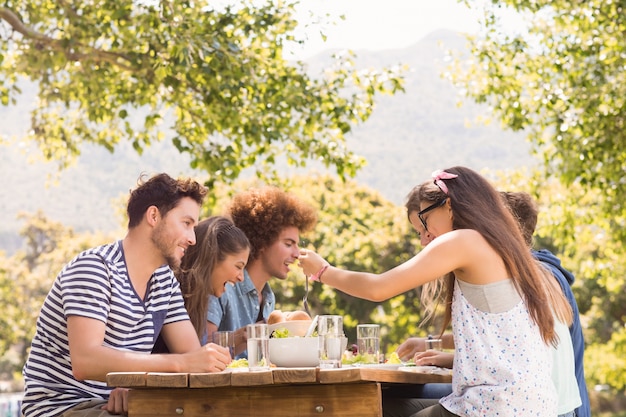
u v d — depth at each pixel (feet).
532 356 9.38
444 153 586.45
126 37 29.58
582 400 11.16
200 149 31.94
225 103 30.25
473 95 40.50
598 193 39.86
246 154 32.27
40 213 145.79
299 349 9.53
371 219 83.76
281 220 14.28
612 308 85.87
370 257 78.43
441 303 11.14
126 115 31.63
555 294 10.43
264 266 14.37
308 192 85.15
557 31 38.40
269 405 8.77
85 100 32.63
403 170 564.71
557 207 43.83
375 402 8.45
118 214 77.10
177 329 10.92
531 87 39.11
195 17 29.17
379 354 10.77
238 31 30.48
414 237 78.84
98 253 10.21
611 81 37.60
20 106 515.50
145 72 29.84
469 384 9.34
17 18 29.71
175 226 10.45
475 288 9.57
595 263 48.67
